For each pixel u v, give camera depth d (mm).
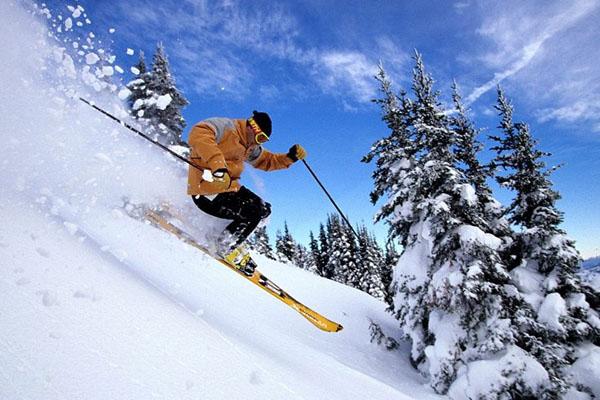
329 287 19109
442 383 10852
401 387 11242
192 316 2812
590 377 9781
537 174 13109
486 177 14219
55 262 2240
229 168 3908
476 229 11789
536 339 10328
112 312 1979
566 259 11164
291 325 12172
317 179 5770
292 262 48750
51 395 1228
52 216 3150
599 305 11312
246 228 4012
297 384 2541
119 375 1505
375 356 13727
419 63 15570
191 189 3867
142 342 1851
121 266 3135
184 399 1571
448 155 13500
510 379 9750
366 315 17141
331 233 41719
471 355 10766
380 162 16078
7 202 2846
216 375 1930
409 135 15602
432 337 12789
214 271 12141
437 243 12664
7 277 1778
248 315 5371
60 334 1561
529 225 12922
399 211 14414
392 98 16266
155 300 2605
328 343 12758
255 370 2311
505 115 13906
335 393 3035
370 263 36406
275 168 4859
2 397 1117
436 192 13062
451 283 11422
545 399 9422
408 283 13742
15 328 1449
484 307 11297
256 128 3977
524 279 11609
